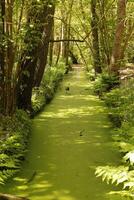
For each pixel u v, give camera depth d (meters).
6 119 9.04
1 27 9.02
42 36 10.82
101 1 19.48
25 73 10.20
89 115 12.58
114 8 20.77
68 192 6.48
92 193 6.45
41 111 13.02
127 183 5.47
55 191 6.52
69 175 7.23
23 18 9.81
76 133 10.24
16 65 10.31
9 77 9.26
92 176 7.16
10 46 9.02
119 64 16.08
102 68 20.64
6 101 9.40
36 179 7.01
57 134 10.09
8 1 8.79
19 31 9.17
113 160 8.04
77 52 40.69
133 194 5.58
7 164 6.88
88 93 17.62
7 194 5.95
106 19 20.08
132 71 15.12
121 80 15.24
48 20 11.14
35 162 7.88
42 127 10.78
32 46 9.62
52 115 12.47
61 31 31.00
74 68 35.06
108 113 12.29
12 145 7.64
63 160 8.05
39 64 14.15
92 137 9.85
